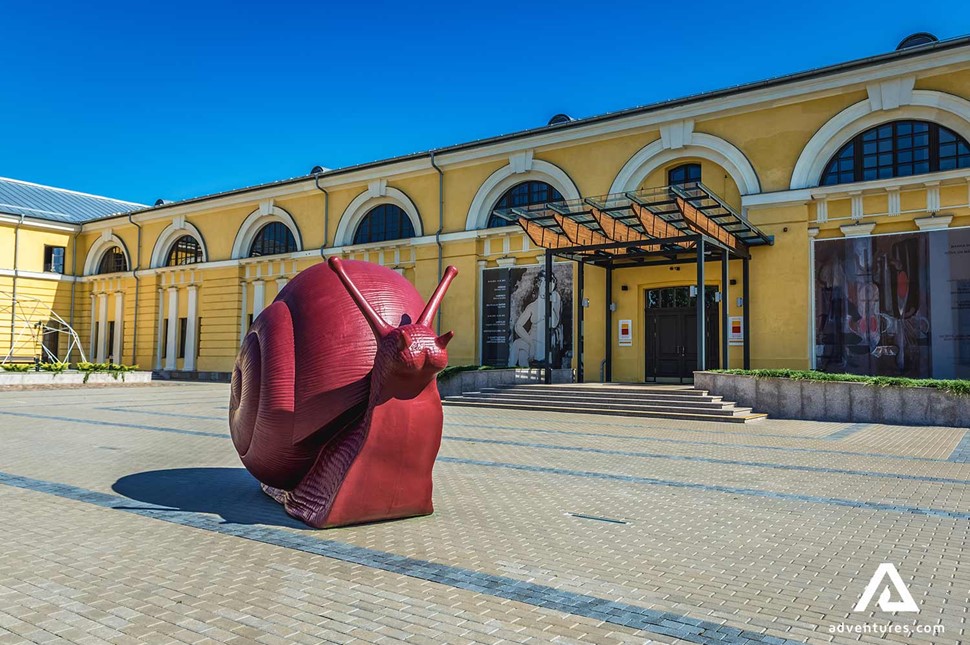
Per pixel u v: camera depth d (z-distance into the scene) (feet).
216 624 13.00
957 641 12.40
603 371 72.33
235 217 107.14
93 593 14.70
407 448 20.66
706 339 68.28
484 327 81.10
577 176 75.36
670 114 69.00
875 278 59.26
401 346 19.04
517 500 24.26
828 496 25.04
